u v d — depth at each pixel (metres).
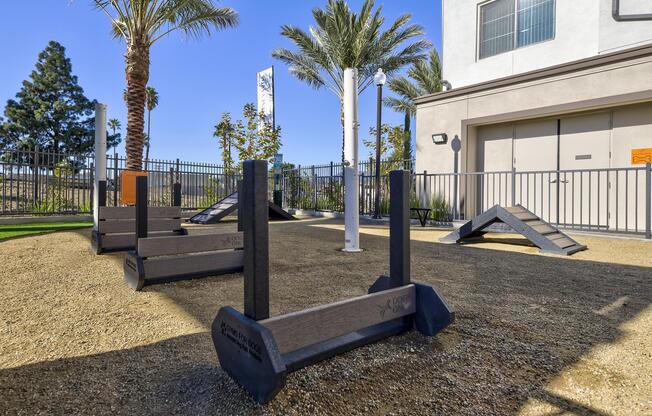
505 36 9.71
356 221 5.51
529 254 5.29
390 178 2.38
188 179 13.22
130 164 10.72
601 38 7.97
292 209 14.95
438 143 10.56
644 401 1.62
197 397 1.64
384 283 2.47
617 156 7.87
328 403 1.60
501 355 2.05
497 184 9.81
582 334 2.35
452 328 2.43
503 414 1.54
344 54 14.55
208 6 11.07
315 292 3.31
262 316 1.65
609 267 4.39
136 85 10.66
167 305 2.94
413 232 8.27
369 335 2.09
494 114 9.41
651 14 7.33
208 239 3.80
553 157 8.83
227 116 18.73
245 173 1.68
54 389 1.72
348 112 5.48
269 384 1.51
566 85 8.21
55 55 40.62
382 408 1.57
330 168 13.66
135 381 1.78
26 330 2.43
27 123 38.44
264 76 16.55
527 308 2.86
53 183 10.54
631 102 7.36
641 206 7.52
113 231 5.12
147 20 10.54
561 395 1.67
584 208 8.36
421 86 19.75
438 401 1.62
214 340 1.85
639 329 2.42
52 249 5.31
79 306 2.91
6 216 9.74
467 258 4.97
